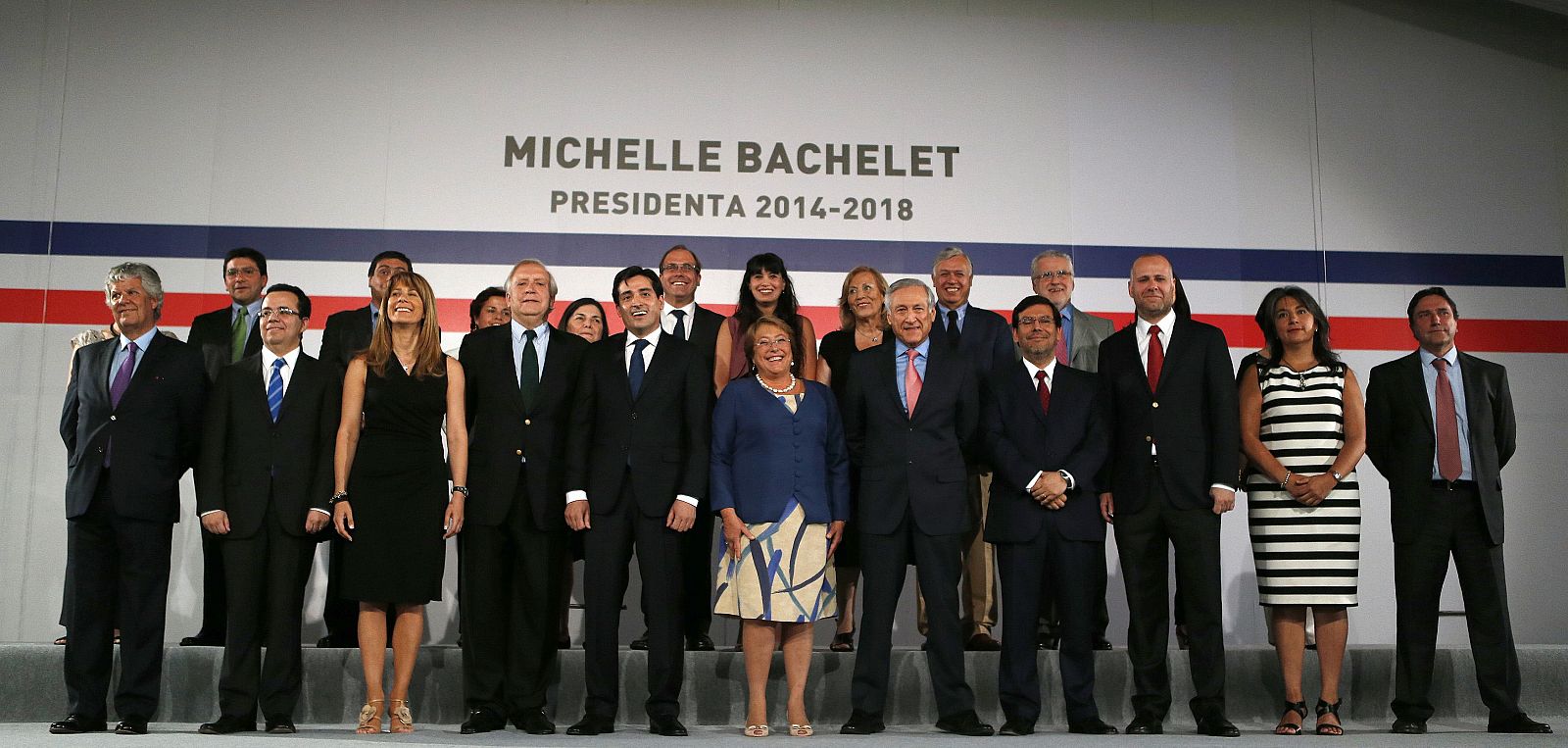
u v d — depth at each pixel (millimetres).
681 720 4129
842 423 3926
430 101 5879
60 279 5609
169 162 5723
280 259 5699
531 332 4176
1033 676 3811
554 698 4129
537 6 6004
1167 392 3918
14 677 4098
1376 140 6180
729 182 5926
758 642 3729
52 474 5473
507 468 3789
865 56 6066
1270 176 6105
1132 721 3914
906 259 5922
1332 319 6020
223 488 3699
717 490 3791
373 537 3658
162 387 3750
